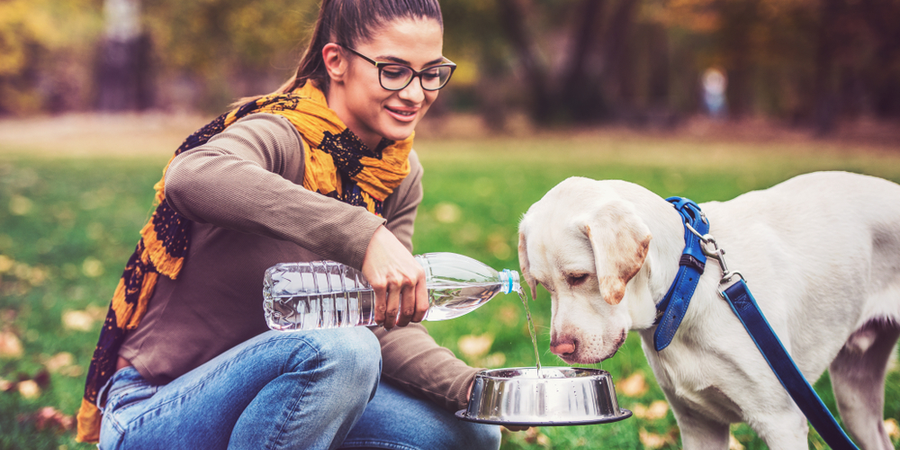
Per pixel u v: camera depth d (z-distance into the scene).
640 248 2.22
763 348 2.27
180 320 2.09
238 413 1.96
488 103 27.31
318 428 1.90
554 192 2.50
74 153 17.06
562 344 2.35
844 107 29.61
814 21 22.80
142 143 20.45
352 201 2.16
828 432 2.19
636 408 3.41
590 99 26.39
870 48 26.75
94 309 5.12
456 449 2.29
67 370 3.98
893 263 2.75
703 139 21.89
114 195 10.41
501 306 4.90
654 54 36.69
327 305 2.06
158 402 2.01
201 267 2.07
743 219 2.57
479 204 8.90
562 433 3.23
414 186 2.51
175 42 24.20
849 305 2.62
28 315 4.98
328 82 2.23
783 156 15.57
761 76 41.38
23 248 6.94
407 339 2.36
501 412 1.98
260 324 2.11
